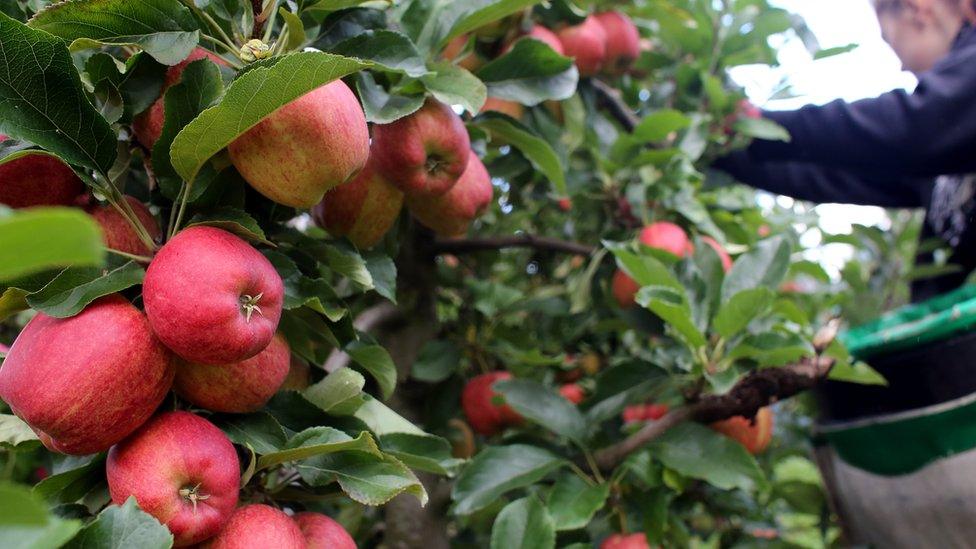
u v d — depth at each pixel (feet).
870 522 3.43
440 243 3.43
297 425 2.09
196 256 1.76
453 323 4.00
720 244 3.62
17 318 3.67
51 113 1.81
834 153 4.09
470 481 2.75
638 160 3.58
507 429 3.56
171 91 1.89
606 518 3.07
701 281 3.04
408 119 2.27
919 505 3.13
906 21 4.42
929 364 3.07
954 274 4.39
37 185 1.88
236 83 1.69
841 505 3.66
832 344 2.77
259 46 2.00
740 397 2.81
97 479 1.91
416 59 2.21
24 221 0.90
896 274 5.22
